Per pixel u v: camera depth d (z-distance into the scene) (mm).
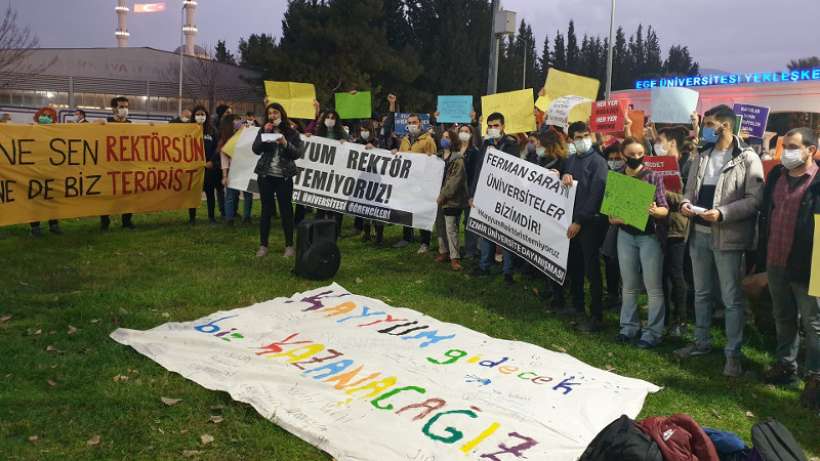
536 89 75250
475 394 4641
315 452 3969
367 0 43875
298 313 6328
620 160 7215
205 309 6551
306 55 42156
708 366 5652
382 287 7633
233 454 3910
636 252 6066
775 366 5328
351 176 9758
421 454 3842
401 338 5742
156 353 5254
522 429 4156
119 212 9984
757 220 5605
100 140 9648
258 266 8250
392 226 11766
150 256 8656
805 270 4883
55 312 6195
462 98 10711
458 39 50375
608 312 7234
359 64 43125
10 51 35312
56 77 41688
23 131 8945
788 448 3062
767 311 6188
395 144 11539
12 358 5086
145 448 3926
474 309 6953
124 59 44656
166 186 10422
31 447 3883
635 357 5793
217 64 46969
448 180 8477
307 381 4750
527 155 8617
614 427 3307
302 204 10102
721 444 3285
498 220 7484
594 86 9617
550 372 5109
